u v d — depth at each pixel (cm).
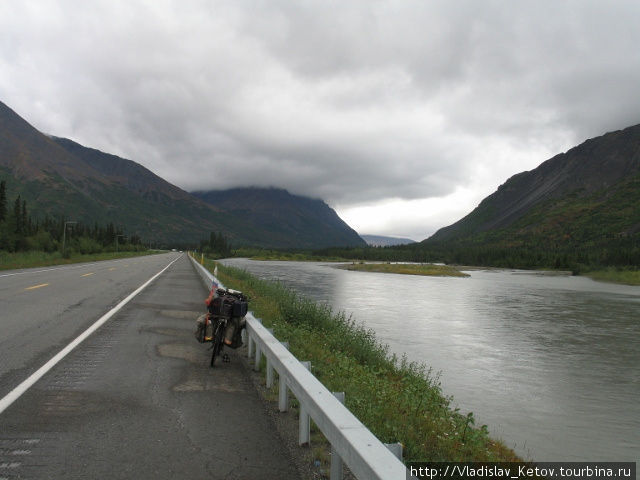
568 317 3061
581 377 1500
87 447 389
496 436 949
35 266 3562
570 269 14912
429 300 3841
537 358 1764
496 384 1371
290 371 459
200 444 409
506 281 7925
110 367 664
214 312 720
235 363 743
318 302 3222
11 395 515
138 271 3328
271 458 387
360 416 504
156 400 527
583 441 948
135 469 353
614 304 4062
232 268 3375
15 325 962
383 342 1895
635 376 1531
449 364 1590
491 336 2202
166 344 855
